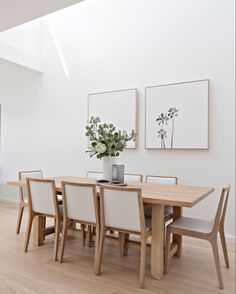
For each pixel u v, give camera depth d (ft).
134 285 6.91
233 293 6.59
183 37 11.75
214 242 6.93
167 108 11.90
